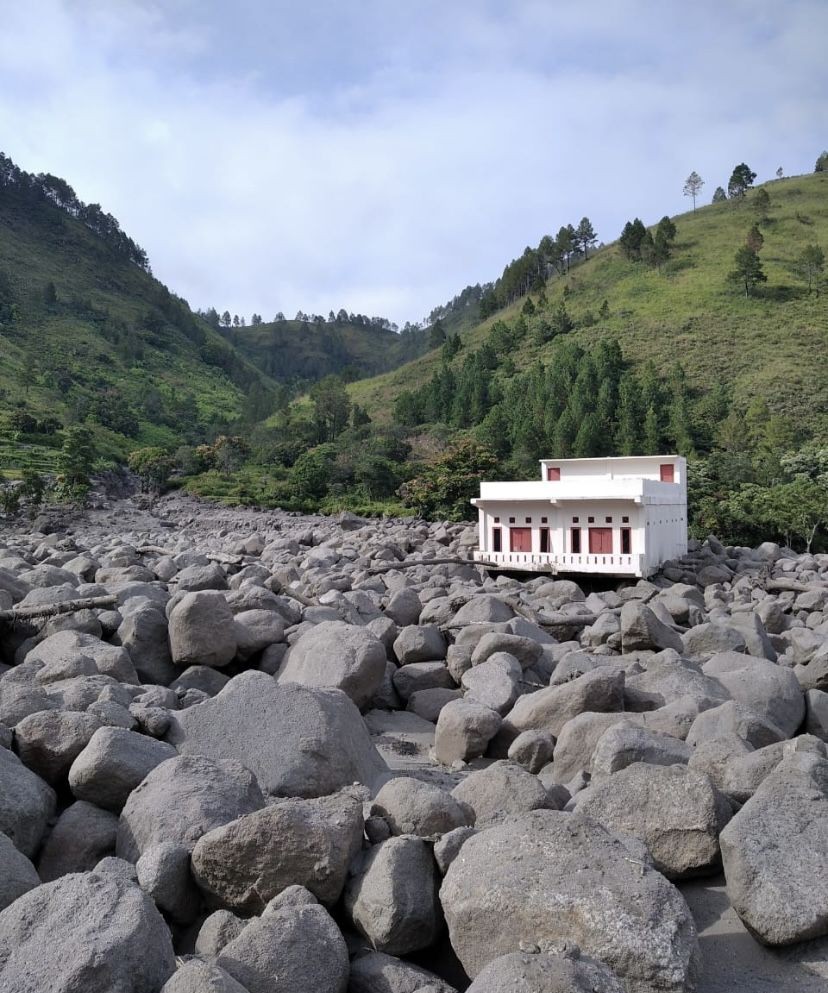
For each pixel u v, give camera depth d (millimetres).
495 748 11898
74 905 5684
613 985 4887
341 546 48406
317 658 13688
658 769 7500
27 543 45281
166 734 9891
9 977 5230
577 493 36562
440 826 7266
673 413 93000
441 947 6379
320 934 5773
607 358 112562
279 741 9672
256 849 6551
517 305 175750
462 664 15312
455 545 48156
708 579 37219
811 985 5598
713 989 5684
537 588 30125
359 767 10070
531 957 5016
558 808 8125
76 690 10820
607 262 168875
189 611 14312
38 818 7703
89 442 96375
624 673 13125
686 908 5621
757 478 70188
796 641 18641
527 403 103312
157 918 5711
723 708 10273
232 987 5035
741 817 6633
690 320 127312
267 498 83062
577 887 5656
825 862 6113
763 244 154375
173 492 92812
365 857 6859
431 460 84375
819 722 12500
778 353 112250
